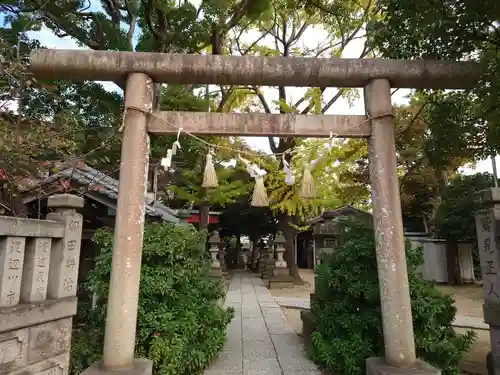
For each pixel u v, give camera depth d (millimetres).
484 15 3816
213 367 5289
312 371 5121
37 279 3129
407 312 3977
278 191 13133
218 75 4441
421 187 19422
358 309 4898
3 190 5504
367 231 5227
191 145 9273
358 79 4523
